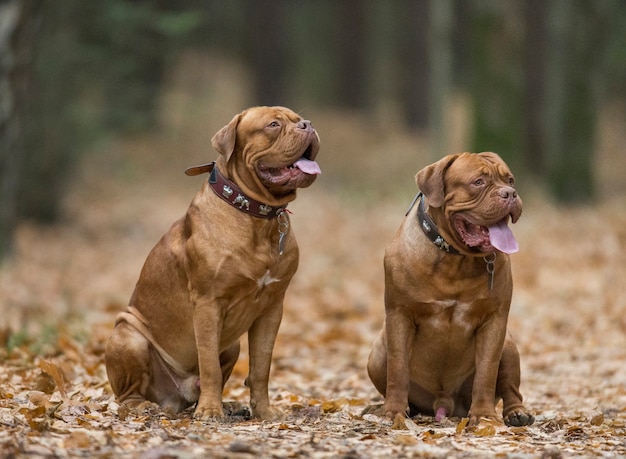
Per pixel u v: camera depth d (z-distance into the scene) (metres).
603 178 34.66
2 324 11.63
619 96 48.44
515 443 6.67
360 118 49.09
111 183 32.22
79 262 19.58
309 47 59.09
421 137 44.09
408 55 48.34
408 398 8.09
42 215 24.33
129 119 26.94
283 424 7.14
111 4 23.34
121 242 22.73
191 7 38.38
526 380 10.52
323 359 11.73
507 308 7.44
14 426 6.50
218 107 48.56
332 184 32.91
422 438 6.79
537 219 22.73
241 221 7.28
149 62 27.72
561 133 26.69
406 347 7.51
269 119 7.19
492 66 24.81
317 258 20.09
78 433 6.15
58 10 23.20
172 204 29.34
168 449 6.02
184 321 7.57
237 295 7.35
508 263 7.42
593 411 8.73
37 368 9.37
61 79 23.81
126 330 7.71
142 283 7.77
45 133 23.67
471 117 25.27
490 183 7.04
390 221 24.70
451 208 7.09
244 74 52.81
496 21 24.66
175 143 39.62
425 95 46.78
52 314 13.06
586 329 13.05
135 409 7.54
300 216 26.42
